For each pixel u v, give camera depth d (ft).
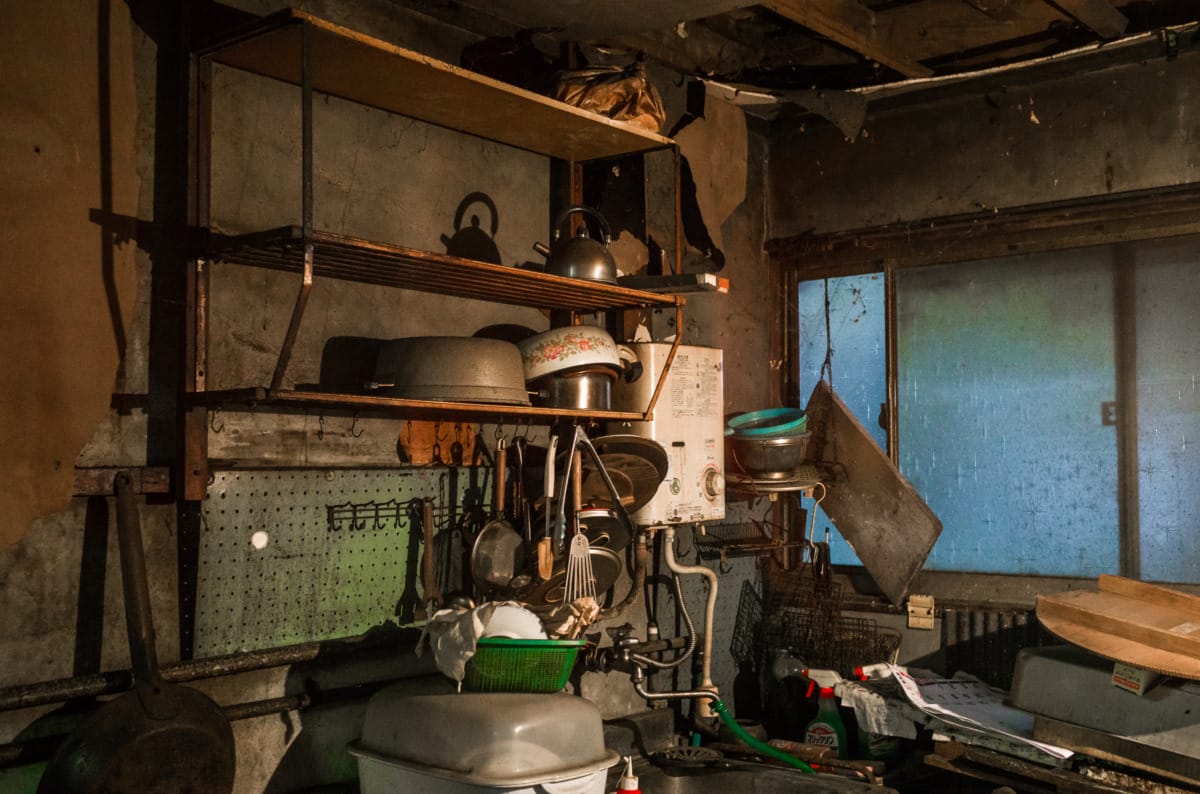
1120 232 10.00
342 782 7.26
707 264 11.00
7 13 5.81
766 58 11.23
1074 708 8.25
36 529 5.88
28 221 5.87
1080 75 10.19
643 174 10.09
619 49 9.66
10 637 5.76
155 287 6.51
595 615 7.61
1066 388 10.28
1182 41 9.60
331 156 7.45
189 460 6.36
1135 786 7.78
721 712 9.36
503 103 7.65
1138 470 9.85
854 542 11.02
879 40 9.62
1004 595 10.40
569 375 7.75
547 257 8.11
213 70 6.77
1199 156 9.55
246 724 6.73
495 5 8.21
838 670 10.76
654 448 8.41
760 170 12.10
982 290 10.82
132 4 6.44
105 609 6.18
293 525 6.97
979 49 10.26
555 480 8.21
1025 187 10.49
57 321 5.98
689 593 10.25
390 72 6.99
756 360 11.89
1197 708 7.51
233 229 6.85
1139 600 8.71
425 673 7.87
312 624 7.07
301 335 7.20
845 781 8.33
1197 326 9.58
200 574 6.48
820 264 11.90
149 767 5.74
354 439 7.48
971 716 8.96
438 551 7.84
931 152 11.08
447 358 6.90
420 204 8.04
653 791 8.82
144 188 6.48
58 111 6.03
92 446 6.16
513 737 6.27
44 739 5.82
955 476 10.91
